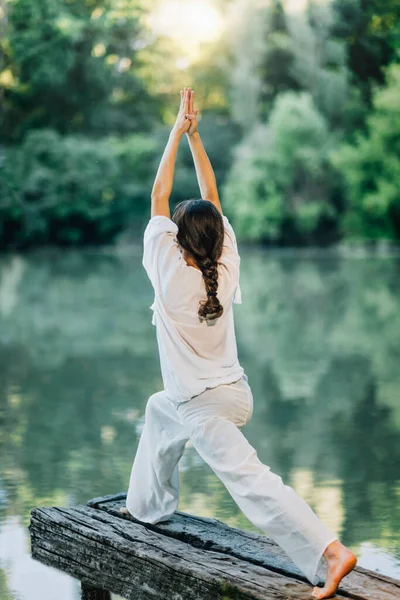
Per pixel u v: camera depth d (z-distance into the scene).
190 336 3.52
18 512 5.46
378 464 6.60
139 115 43.97
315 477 6.27
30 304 18.14
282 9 41.44
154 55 43.06
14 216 38.34
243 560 3.54
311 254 35.62
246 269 27.17
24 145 38.75
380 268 27.39
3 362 11.43
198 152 3.92
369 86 41.28
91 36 39.28
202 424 3.47
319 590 3.19
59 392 9.50
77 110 41.41
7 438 7.47
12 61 37.22
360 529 5.13
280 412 8.48
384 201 37.28
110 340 13.21
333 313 16.38
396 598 3.17
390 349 12.23
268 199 38.62
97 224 40.81
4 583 4.34
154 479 3.86
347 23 40.88
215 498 5.68
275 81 42.50
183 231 3.57
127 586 3.69
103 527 3.90
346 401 8.94
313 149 37.78
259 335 13.64
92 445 7.22
